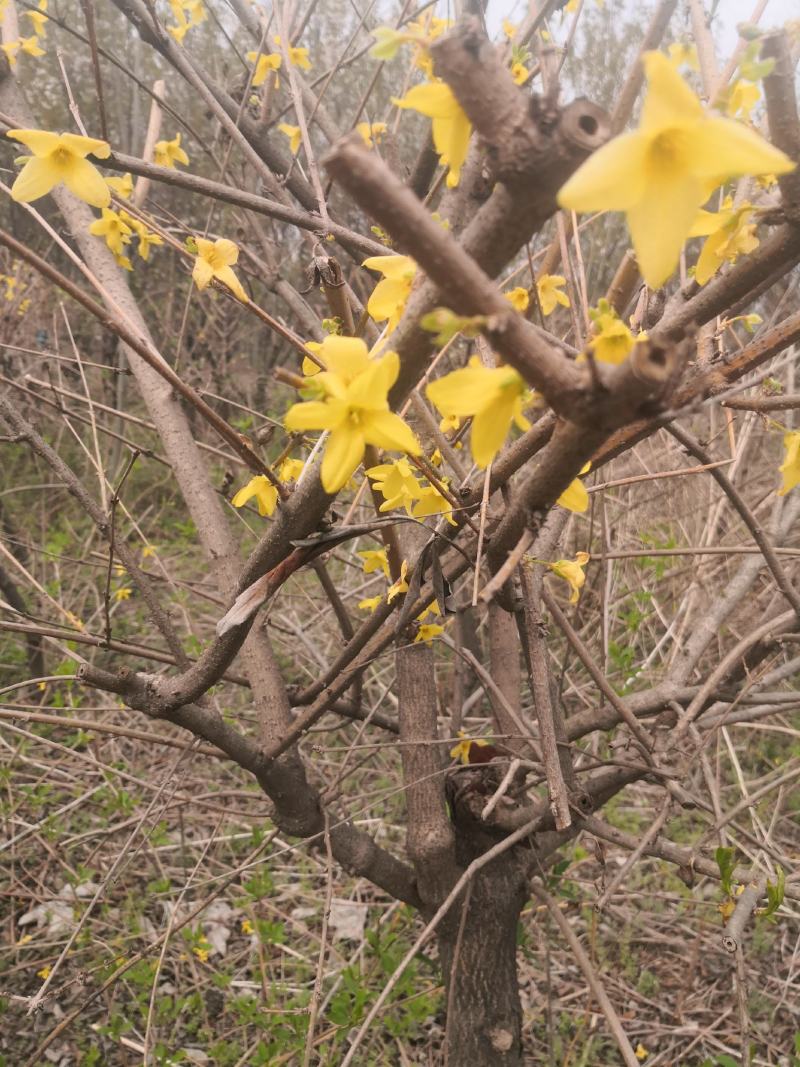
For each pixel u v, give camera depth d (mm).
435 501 311
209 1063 697
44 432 1594
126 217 490
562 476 191
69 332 503
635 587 1007
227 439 284
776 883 369
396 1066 699
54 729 996
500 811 516
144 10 501
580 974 787
